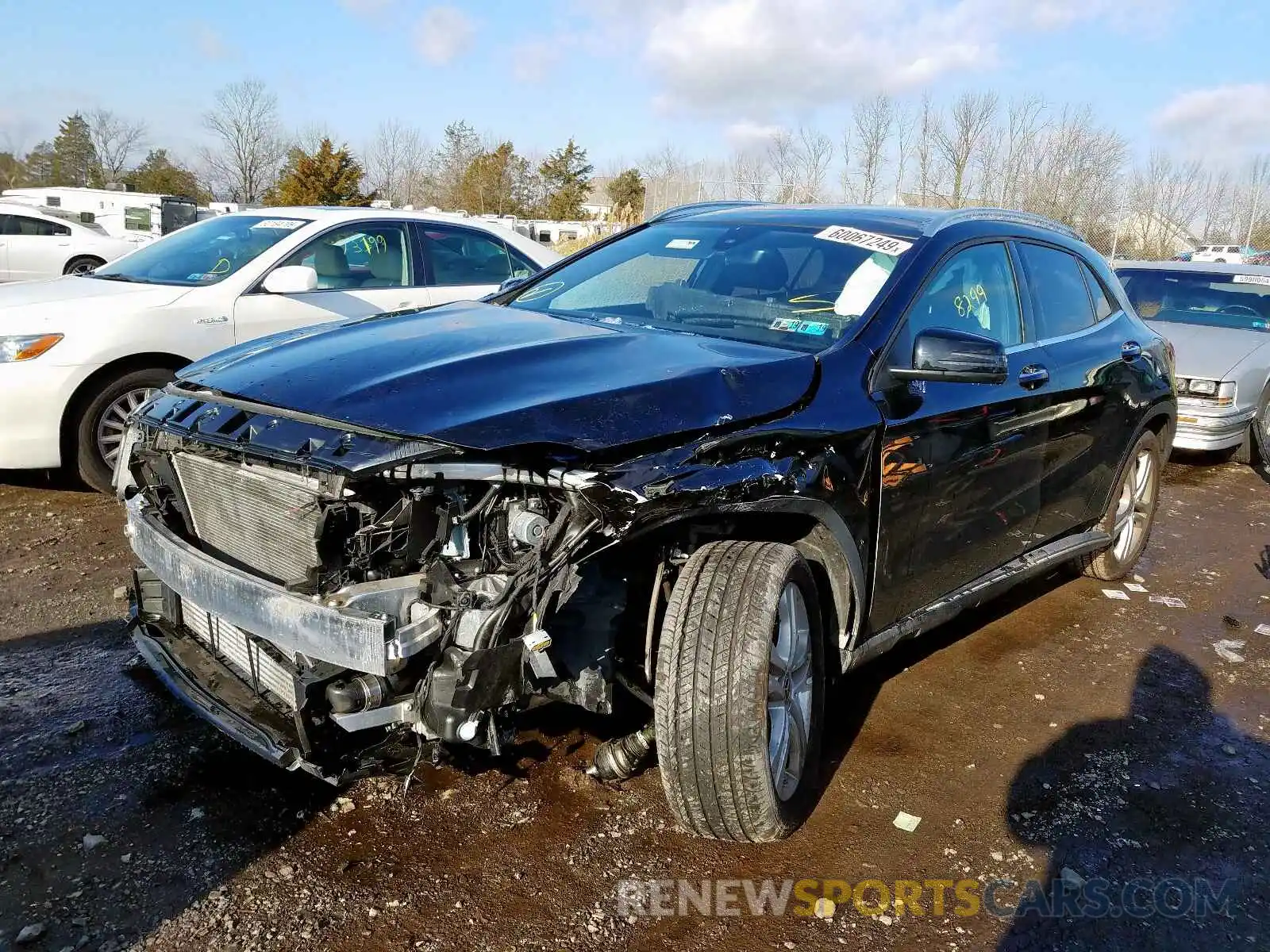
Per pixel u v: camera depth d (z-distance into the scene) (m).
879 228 3.80
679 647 2.59
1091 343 4.47
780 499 2.71
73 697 3.45
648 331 3.38
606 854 2.79
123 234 23.27
